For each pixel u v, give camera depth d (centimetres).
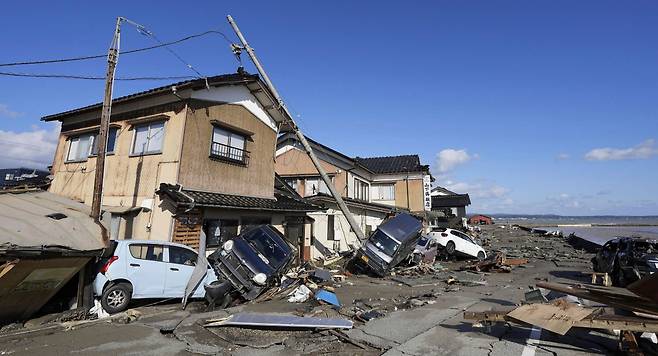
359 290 1112
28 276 640
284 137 2397
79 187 1398
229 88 1378
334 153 2400
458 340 593
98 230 784
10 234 630
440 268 1672
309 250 1741
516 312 586
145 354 520
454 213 4734
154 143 1225
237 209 1254
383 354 530
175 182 1128
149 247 864
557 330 519
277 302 898
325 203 1917
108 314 750
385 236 1496
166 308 834
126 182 1244
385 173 3123
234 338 598
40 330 621
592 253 2484
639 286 566
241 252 949
